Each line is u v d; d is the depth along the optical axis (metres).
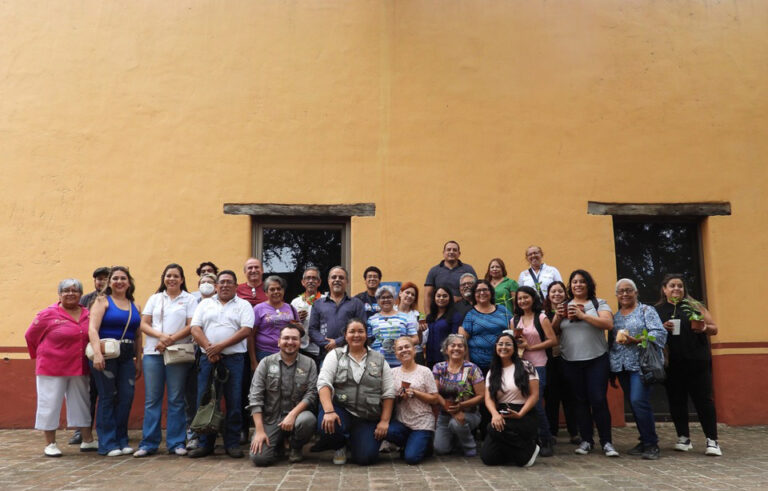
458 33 7.85
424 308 6.81
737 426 7.25
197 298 6.01
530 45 7.89
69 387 5.67
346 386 5.14
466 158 7.66
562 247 7.58
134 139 7.52
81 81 7.57
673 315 5.80
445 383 5.45
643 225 7.97
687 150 7.82
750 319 7.54
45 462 5.18
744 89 7.97
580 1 7.97
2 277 7.23
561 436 6.67
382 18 7.82
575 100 7.82
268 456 5.02
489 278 6.69
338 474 4.73
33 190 7.38
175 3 7.73
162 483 4.41
